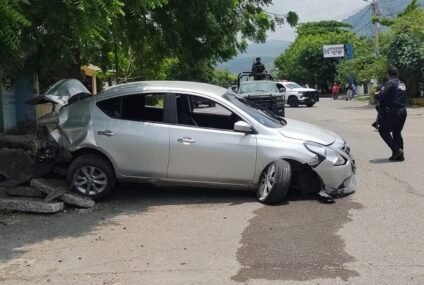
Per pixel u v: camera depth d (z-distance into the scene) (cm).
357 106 3216
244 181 779
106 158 798
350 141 1407
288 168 747
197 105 802
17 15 574
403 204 730
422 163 1031
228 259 543
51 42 823
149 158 784
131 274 514
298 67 6994
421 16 2856
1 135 1161
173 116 792
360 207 723
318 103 3866
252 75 2359
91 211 761
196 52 1305
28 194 796
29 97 1326
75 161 797
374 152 1198
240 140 771
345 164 774
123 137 786
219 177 780
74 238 638
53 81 1333
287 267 514
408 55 2761
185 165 781
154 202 798
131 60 2186
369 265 512
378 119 1065
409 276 483
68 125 817
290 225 651
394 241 579
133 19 1128
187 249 580
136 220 705
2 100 1248
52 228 682
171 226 670
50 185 801
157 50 1362
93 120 803
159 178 793
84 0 615
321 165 758
